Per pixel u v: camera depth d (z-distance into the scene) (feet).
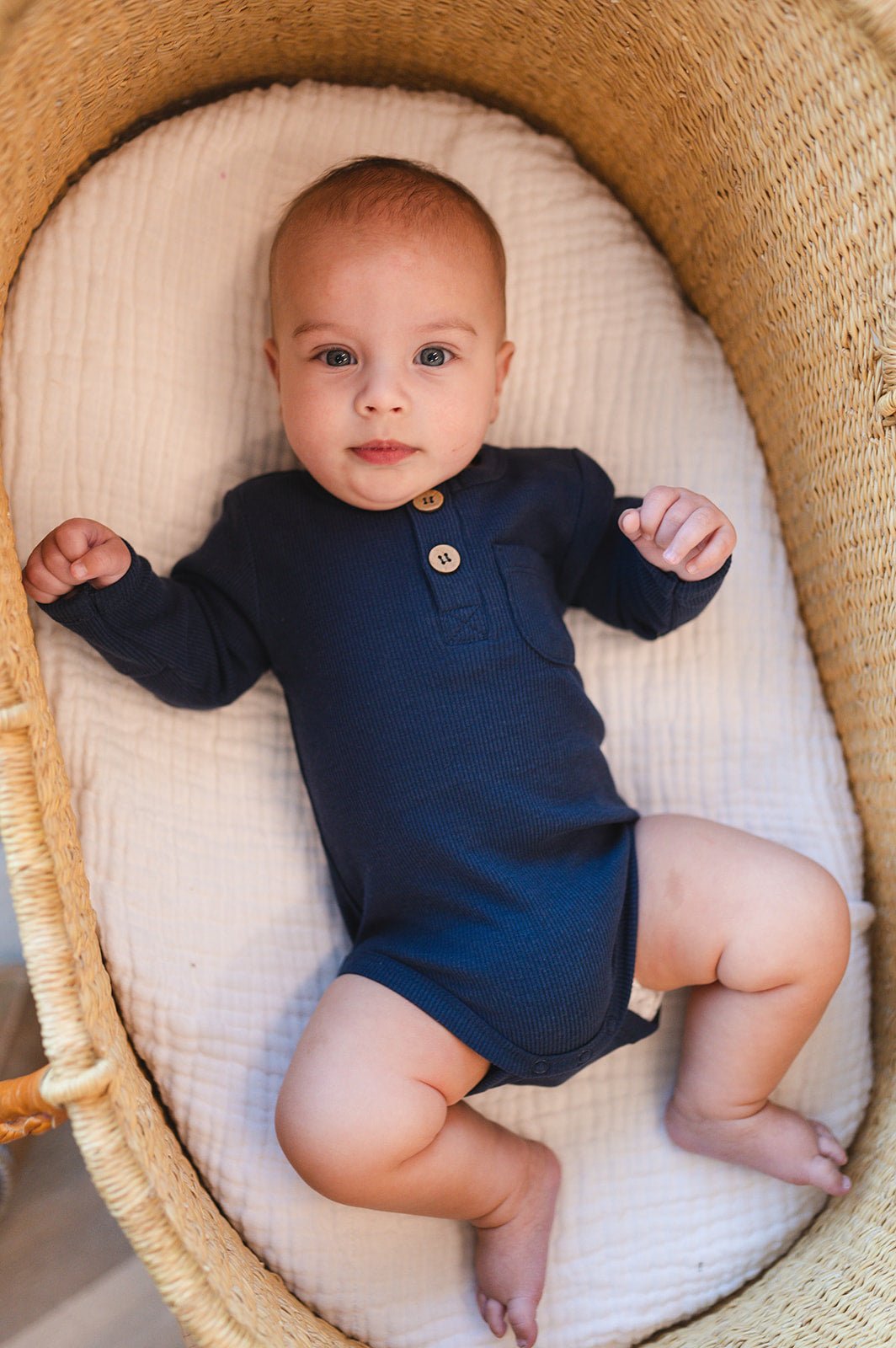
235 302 5.00
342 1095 3.97
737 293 5.16
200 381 4.94
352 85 5.18
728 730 5.23
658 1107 4.87
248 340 5.03
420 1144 4.01
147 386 4.82
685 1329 4.57
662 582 4.60
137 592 4.22
